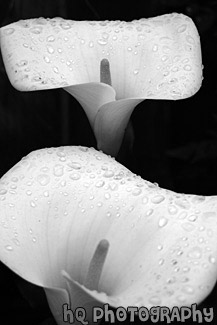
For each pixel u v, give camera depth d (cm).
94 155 51
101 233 49
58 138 69
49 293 46
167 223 47
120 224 48
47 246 48
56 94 69
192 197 48
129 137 61
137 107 71
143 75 60
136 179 50
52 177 49
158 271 45
